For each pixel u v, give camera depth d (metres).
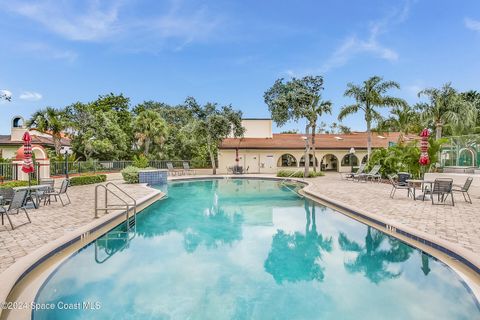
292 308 4.38
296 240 7.76
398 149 20.06
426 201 11.41
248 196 15.62
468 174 14.49
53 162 19.28
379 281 5.24
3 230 7.19
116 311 4.26
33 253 5.50
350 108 25.02
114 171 26.75
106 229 8.29
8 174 14.80
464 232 6.78
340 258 6.43
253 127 34.84
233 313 4.24
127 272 5.66
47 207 10.45
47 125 24.84
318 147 31.00
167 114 41.81
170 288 5.03
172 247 7.24
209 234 8.42
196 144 35.31
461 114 24.28
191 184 21.81
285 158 33.19
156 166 31.16
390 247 7.05
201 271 5.77
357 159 32.12
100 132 29.95
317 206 12.38
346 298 4.66
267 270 5.84
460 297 4.58
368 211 9.41
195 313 4.23
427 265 5.85
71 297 4.66
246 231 8.72
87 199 12.49
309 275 5.57
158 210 11.87
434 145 17.59
